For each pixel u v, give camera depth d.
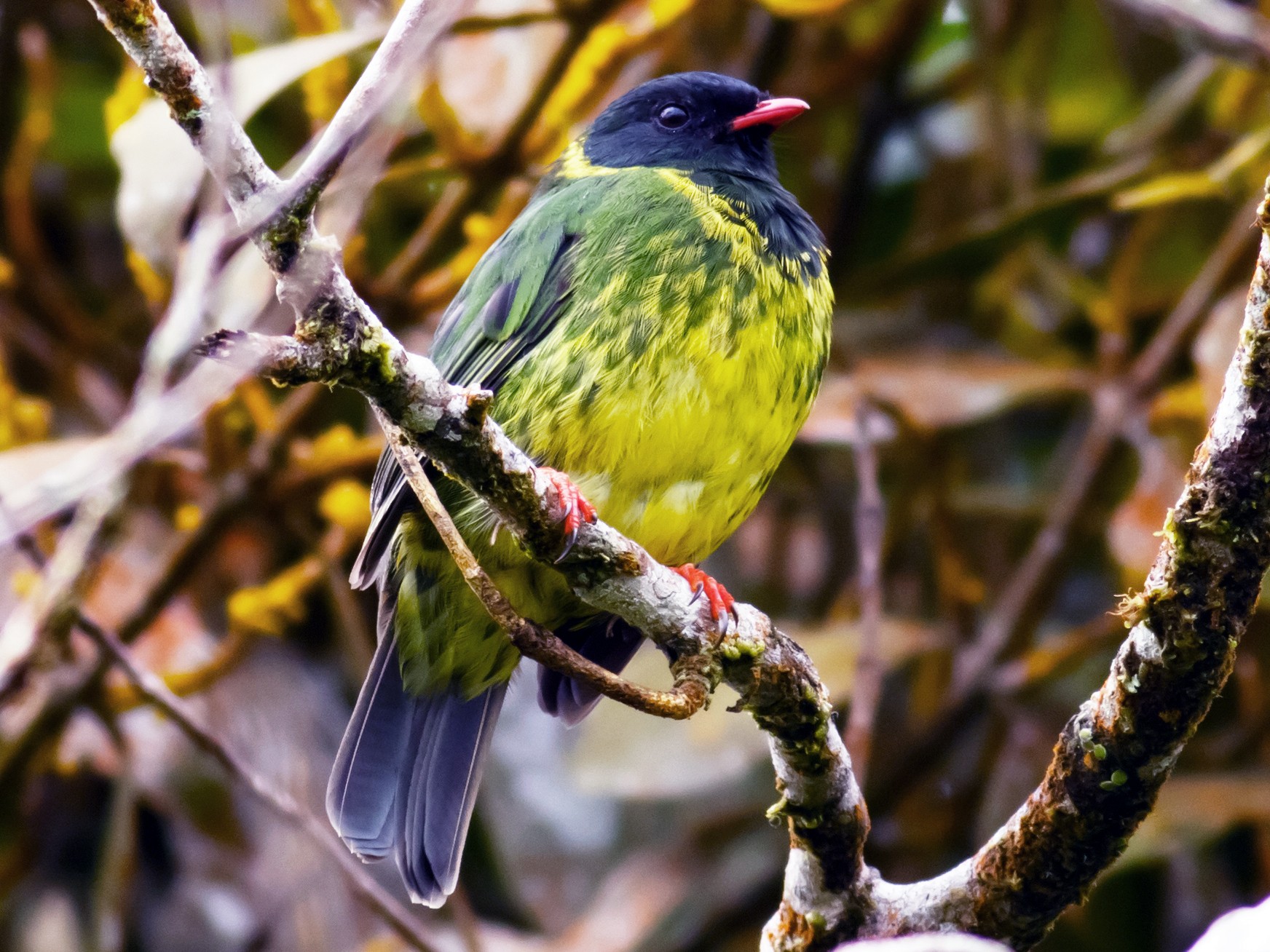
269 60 8.93
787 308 7.96
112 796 10.72
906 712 11.90
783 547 11.95
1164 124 11.84
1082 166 12.65
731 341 7.75
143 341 11.57
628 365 7.67
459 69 9.74
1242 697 11.09
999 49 11.80
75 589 8.23
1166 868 10.80
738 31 11.92
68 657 8.90
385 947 10.23
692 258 7.83
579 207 8.29
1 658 8.26
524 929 11.34
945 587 11.00
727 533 8.17
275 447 10.12
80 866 11.02
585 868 11.02
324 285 5.20
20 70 11.30
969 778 11.34
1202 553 5.65
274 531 11.38
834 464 12.05
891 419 11.11
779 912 6.79
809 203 12.21
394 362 5.48
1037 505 11.42
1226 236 10.90
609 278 7.79
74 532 8.55
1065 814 6.19
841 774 6.48
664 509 7.83
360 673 10.21
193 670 10.24
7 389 10.30
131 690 9.99
